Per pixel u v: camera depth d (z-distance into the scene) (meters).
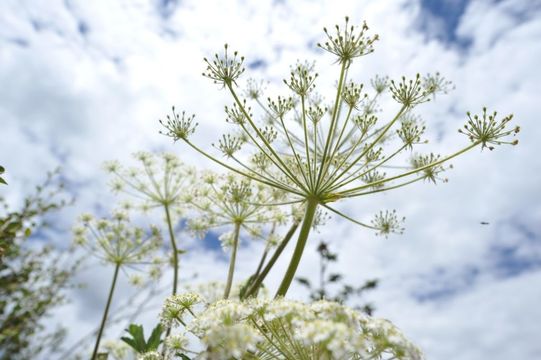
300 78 0.22
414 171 0.22
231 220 0.30
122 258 0.34
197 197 0.31
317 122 0.23
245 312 0.15
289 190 0.22
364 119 0.22
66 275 0.31
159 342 0.23
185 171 0.35
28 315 0.27
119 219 0.35
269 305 0.15
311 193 0.22
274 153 0.22
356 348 0.12
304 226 0.21
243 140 0.28
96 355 0.27
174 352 0.17
